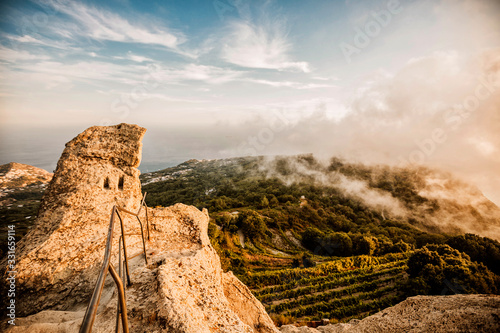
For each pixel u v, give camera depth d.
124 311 2.29
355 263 46.19
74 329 4.26
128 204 8.73
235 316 5.14
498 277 29.16
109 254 2.34
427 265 29.89
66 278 6.50
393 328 6.27
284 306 29.19
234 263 47.75
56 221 7.50
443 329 5.32
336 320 25.16
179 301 4.54
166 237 8.68
